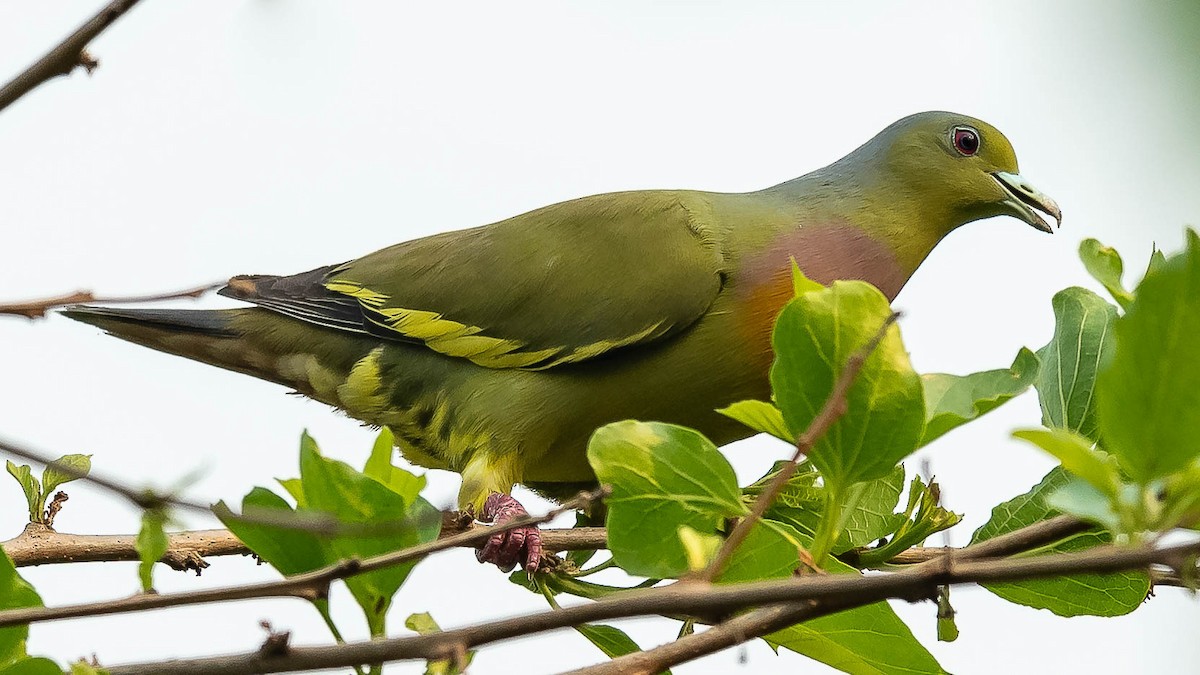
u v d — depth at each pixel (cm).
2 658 529
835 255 1104
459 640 472
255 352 1146
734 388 1071
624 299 1059
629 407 1072
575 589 829
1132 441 441
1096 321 661
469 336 1083
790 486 807
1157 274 432
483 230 1136
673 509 579
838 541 743
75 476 449
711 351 1059
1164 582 670
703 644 488
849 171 1151
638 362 1064
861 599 448
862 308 532
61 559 788
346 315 1121
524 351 1070
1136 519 448
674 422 1085
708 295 1060
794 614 484
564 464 1102
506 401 1072
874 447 541
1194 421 434
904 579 436
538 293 1075
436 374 1095
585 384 1068
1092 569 416
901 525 746
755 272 1070
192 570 817
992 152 1154
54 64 625
